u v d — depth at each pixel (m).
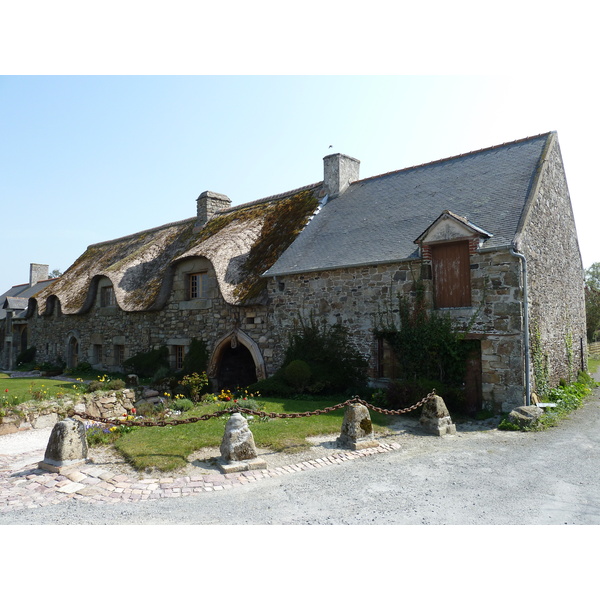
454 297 10.76
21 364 24.48
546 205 12.16
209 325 15.22
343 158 16.81
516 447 7.73
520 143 13.52
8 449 7.77
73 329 21.61
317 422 8.96
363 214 14.41
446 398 10.41
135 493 5.46
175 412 10.27
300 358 12.88
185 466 6.43
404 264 11.41
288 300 13.54
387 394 10.73
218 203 20.36
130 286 17.97
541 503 5.28
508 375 9.84
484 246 10.19
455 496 5.49
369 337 11.99
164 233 21.45
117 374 18.16
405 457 7.12
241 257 15.29
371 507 5.14
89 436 7.64
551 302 12.27
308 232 14.90
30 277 35.25
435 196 13.27
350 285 12.36
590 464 6.79
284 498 5.38
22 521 4.66
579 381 14.97
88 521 4.68
